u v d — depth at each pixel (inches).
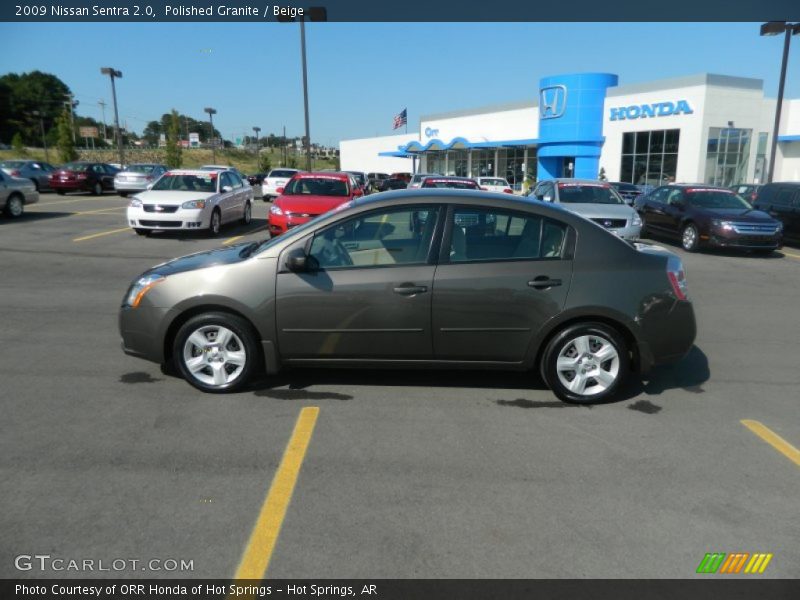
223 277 179.5
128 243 514.3
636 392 197.3
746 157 1270.9
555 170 1577.3
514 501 130.3
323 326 179.2
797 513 128.1
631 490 135.8
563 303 177.6
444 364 183.2
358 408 178.2
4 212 671.1
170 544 113.4
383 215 181.5
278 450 151.3
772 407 187.8
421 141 2186.3
